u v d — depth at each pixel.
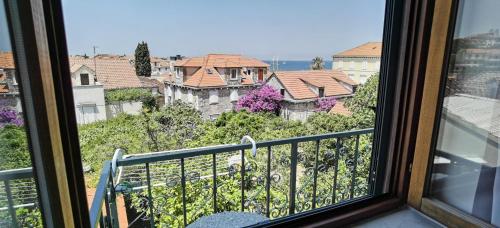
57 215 0.61
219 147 1.74
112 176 1.43
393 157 1.25
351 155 2.00
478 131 1.07
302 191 1.98
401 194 1.25
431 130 1.12
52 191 0.59
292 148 1.89
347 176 2.00
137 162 1.55
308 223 1.08
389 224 1.14
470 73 1.06
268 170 1.89
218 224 1.46
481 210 1.09
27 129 0.54
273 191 2.05
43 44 0.57
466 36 1.04
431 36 1.07
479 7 1.01
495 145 1.03
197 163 2.01
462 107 1.10
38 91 0.55
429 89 1.10
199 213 2.01
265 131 3.44
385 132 1.26
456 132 1.14
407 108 1.18
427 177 1.17
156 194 1.91
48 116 0.57
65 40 0.63
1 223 0.49
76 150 0.69
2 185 0.49
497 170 1.03
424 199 1.19
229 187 2.10
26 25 0.52
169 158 1.63
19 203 0.53
